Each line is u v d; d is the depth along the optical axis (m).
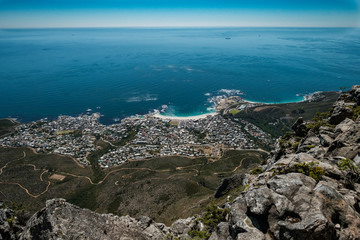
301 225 12.98
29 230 17.11
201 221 27.52
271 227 14.55
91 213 19.52
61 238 16.09
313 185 16.45
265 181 21.27
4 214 21.14
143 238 21.33
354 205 14.79
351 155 20.52
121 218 22.27
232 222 16.75
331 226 12.87
